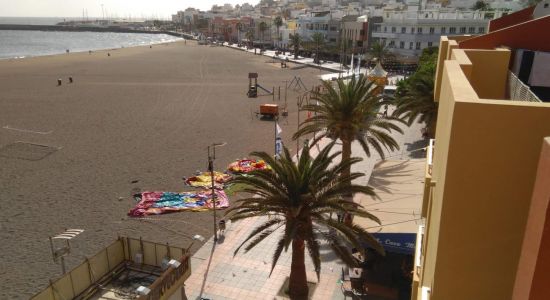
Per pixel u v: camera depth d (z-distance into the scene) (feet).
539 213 12.30
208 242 77.41
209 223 86.33
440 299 18.08
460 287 17.62
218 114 182.19
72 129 153.69
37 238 80.23
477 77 32.78
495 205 16.11
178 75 305.73
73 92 228.63
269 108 174.60
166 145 136.56
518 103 15.03
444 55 39.70
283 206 54.13
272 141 142.41
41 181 106.11
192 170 114.93
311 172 54.03
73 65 354.95
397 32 303.68
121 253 53.93
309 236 54.90
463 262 17.25
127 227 84.89
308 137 146.51
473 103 15.28
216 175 109.50
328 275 65.57
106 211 91.30
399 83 148.56
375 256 66.85
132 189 102.42
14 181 105.81
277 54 439.63
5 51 545.44
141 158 123.95
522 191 15.62
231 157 125.59
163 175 111.34
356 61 340.59
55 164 118.11
